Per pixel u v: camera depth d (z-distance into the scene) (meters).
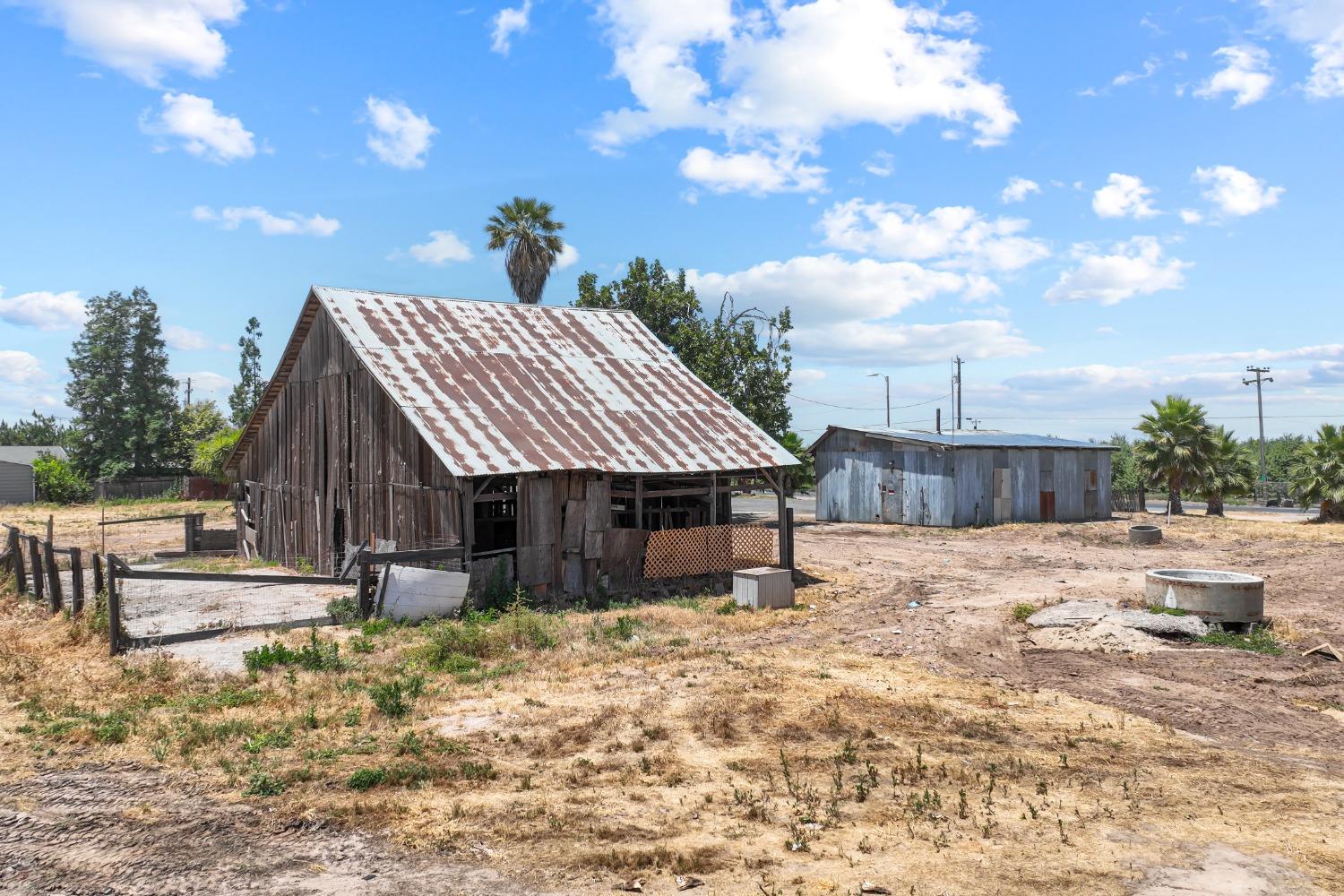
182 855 6.38
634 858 6.22
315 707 10.30
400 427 19.19
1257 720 9.96
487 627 14.81
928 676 11.95
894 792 7.57
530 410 19.83
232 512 49.81
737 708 10.20
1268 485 59.69
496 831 6.75
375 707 10.34
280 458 25.56
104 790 7.68
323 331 22.77
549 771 8.13
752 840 6.58
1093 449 41.62
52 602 16.14
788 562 22.30
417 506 18.50
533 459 17.73
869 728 9.44
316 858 6.31
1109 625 14.43
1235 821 6.95
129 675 11.70
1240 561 25.75
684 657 13.17
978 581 21.91
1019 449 39.06
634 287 43.09
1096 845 6.48
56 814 7.16
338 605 15.77
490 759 8.48
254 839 6.66
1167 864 6.17
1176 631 14.43
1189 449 43.25
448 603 16.03
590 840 6.58
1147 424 44.94
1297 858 6.27
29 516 48.03
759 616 16.77
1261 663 12.73
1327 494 40.09
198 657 12.88
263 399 25.83
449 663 12.58
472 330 22.55
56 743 9.03
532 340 23.14
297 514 24.28
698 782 7.82
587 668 12.55
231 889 5.84
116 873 6.09
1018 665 12.80
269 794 7.55
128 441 66.75
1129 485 54.56
